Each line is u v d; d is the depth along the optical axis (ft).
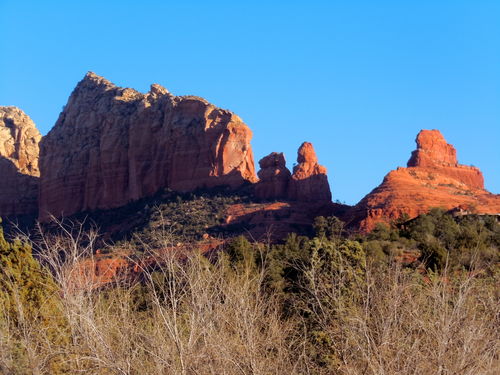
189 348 44.83
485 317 47.88
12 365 45.42
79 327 45.01
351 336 47.98
